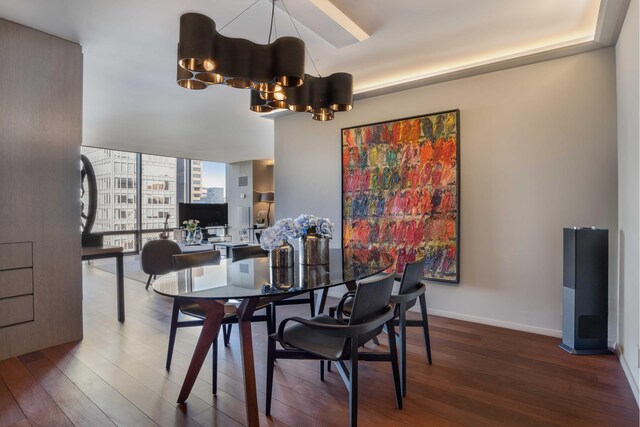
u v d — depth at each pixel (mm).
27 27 2699
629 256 2262
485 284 3387
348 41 2822
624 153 2432
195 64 1907
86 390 2186
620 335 2572
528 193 3164
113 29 2764
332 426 1821
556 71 3041
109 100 4410
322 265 2525
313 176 4699
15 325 2668
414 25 2730
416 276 2352
